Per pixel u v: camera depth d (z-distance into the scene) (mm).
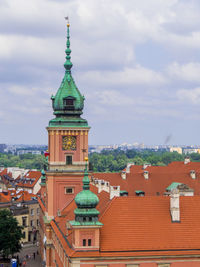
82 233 88000
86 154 130375
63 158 129750
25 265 157625
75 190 130375
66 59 131625
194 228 92875
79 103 130125
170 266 89312
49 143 131875
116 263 88000
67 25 132375
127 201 95062
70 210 123000
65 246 94875
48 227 130250
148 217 93375
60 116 130250
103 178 167250
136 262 88438
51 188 129750
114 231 90875
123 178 167750
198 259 89875
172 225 92812
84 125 130000
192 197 98188
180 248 89875
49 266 131500
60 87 131125
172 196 93750
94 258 87188
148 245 89625
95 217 88500
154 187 165875
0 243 160625
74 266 87000
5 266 156500
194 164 199375
